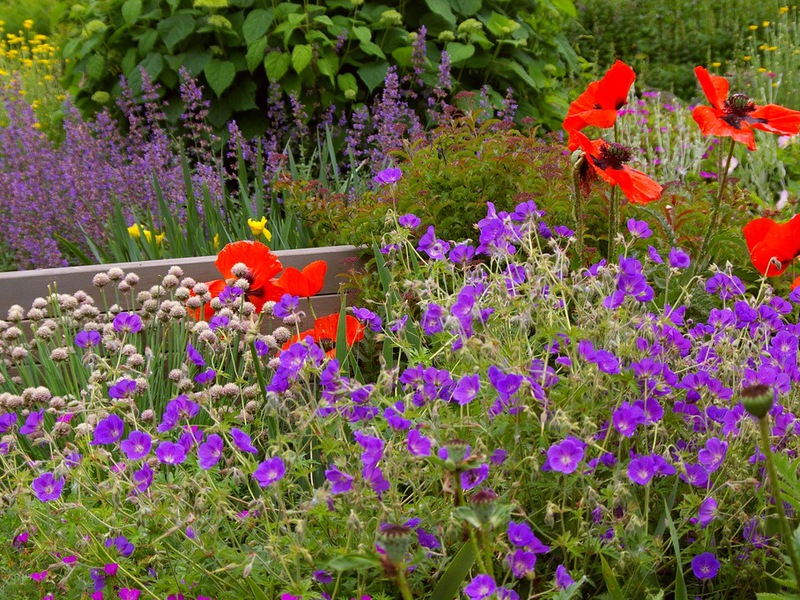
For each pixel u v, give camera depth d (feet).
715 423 5.22
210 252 10.33
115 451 5.74
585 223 8.52
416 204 8.61
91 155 12.34
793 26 26.07
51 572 4.84
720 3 32.17
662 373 5.29
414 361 5.61
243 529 4.94
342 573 4.81
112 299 8.21
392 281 7.05
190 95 13.11
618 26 30.66
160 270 8.34
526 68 15.08
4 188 12.31
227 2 13.62
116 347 6.32
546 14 16.01
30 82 23.00
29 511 4.91
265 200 11.93
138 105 14.46
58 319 7.68
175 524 4.67
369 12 14.66
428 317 5.47
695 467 4.82
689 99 27.02
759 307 6.07
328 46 14.05
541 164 8.94
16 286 7.91
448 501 4.83
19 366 7.04
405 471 4.87
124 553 4.83
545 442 4.60
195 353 6.31
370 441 4.50
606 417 5.23
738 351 5.73
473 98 12.09
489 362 4.98
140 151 13.60
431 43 14.52
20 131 13.50
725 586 5.17
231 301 6.91
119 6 14.69
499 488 5.00
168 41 13.69
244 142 12.95
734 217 9.55
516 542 4.43
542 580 4.91
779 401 5.35
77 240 11.92
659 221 8.18
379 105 13.17
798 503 4.25
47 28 32.76
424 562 4.68
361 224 8.85
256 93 14.44
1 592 4.95
